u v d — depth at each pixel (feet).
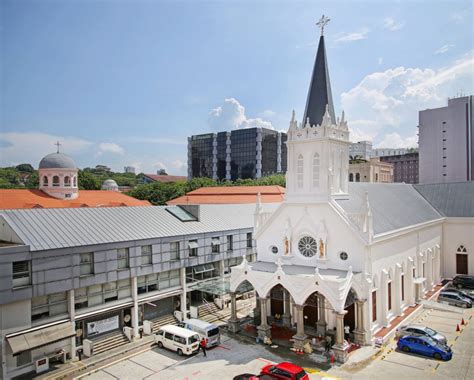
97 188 436.76
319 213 127.34
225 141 600.80
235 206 194.39
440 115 317.63
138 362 108.06
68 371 103.19
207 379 96.68
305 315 130.93
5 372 96.73
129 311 130.21
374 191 164.25
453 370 97.09
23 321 100.89
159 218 151.64
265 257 141.38
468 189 202.49
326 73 136.36
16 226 110.93
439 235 186.70
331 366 101.35
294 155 134.10
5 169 471.62
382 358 105.40
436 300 154.92
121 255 124.88
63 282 107.86
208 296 161.99
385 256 128.88
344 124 136.56
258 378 90.33
